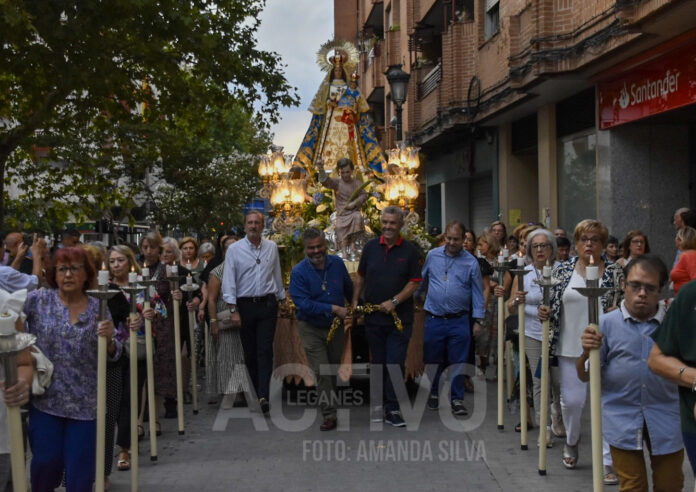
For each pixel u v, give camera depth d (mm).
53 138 16594
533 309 7801
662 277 4723
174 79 14234
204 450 7688
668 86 12844
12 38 11219
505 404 9750
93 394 5078
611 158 14898
